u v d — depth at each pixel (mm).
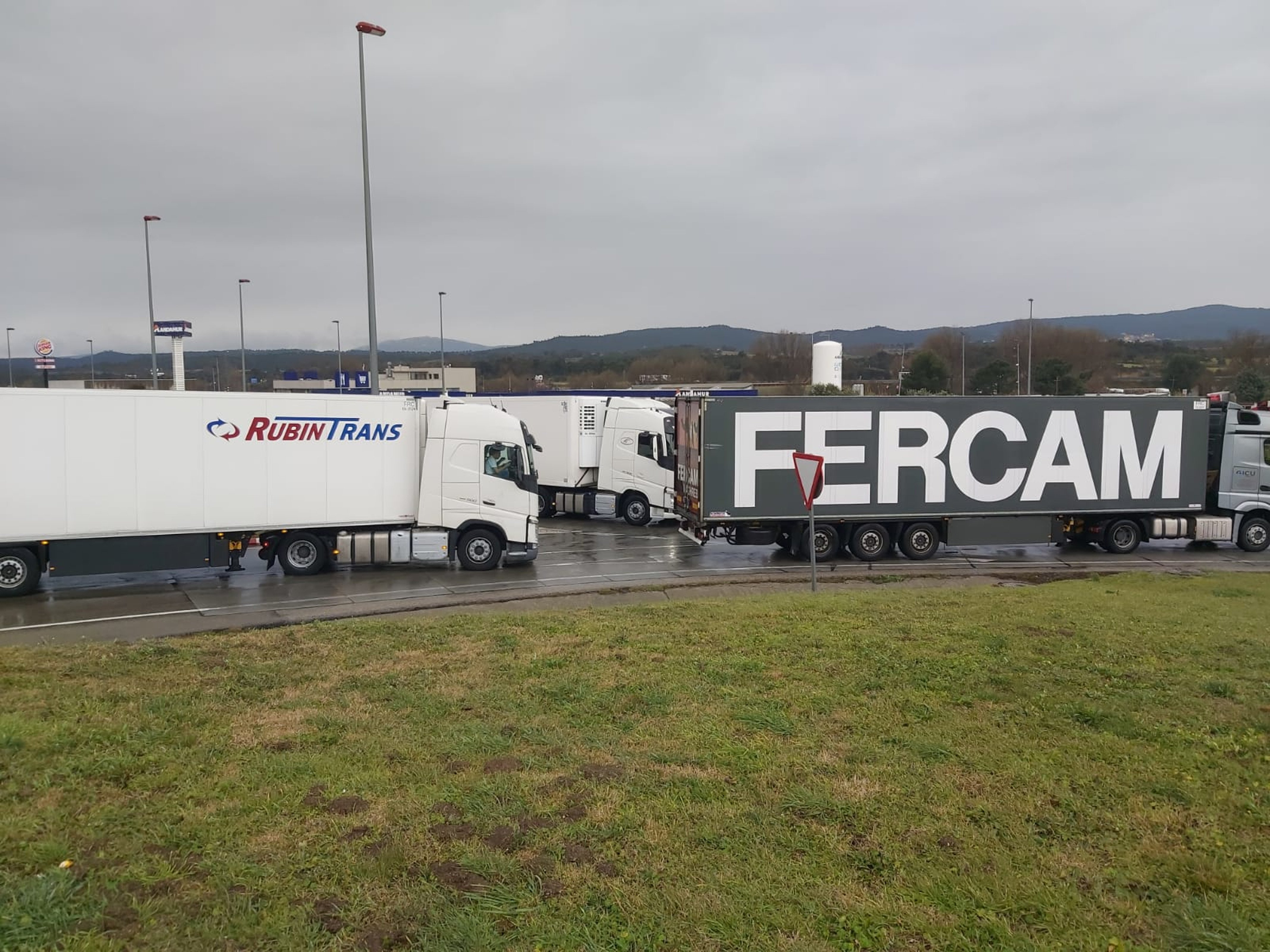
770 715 7492
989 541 20641
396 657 9633
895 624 11219
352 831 5262
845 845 5215
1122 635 10562
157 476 15969
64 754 6387
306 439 17031
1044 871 4980
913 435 19984
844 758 6586
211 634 12094
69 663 9203
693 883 4758
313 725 7227
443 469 17875
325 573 17969
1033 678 8594
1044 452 20578
